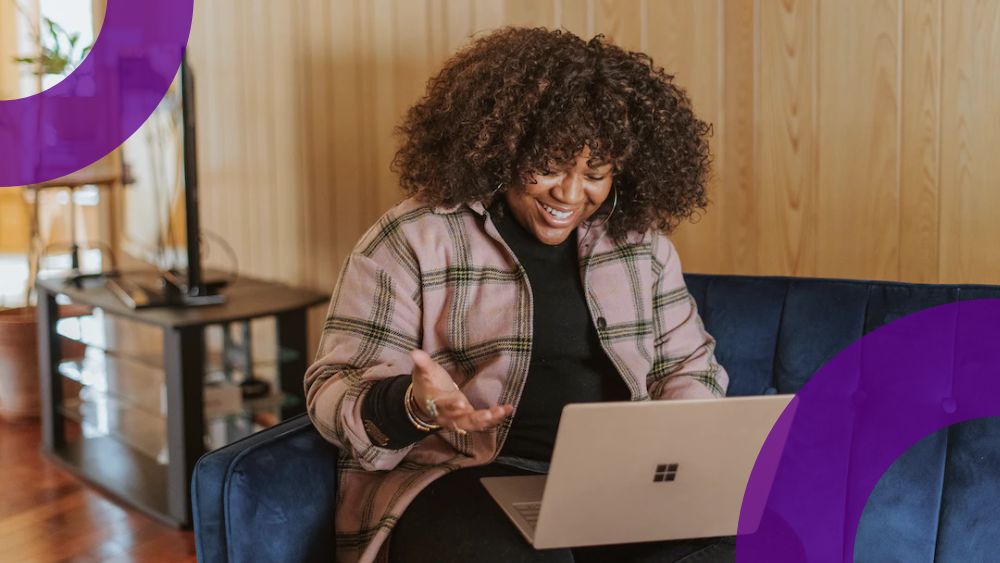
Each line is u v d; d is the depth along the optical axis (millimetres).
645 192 1257
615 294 1249
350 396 1029
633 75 1218
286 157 2635
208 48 2852
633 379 1208
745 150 1852
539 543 897
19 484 2363
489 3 2082
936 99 1620
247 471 984
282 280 2719
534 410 1175
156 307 2201
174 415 2049
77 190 3877
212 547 984
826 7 1718
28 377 2928
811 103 1757
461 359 1183
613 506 898
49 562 1889
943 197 1635
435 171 1223
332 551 1096
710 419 875
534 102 1124
